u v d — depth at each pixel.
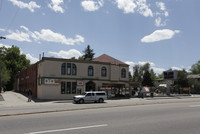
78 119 10.58
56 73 31.55
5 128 8.39
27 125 8.99
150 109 15.08
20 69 66.31
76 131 7.85
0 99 29.86
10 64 64.81
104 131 7.87
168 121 10.12
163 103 20.91
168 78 43.50
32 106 19.80
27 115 12.02
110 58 40.62
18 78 56.31
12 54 66.88
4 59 65.81
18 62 67.31
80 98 24.80
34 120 10.24
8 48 67.62
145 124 9.34
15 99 30.52
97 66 35.88
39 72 32.72
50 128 8.39
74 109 14.96
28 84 41.69
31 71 39.25
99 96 26.17
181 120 10.43
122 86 38.16
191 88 56.81
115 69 37.91
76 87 33.22
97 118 10.91
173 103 20.97
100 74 36.06
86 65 34.69
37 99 30.27
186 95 44.50
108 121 10.03
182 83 54.81
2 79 50.75
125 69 39.31
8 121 9.95
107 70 36.97
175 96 40.66
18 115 12.01
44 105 21.36
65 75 32.41
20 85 52.31
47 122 9.70
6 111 14.61
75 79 33.22
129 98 35.19
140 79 82.25
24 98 32.25
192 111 14.02
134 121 10.07
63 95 31.81
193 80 57.41
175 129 8.36
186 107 16.55
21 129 8.20
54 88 31.16
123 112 13.36
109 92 35.72
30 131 7.85
